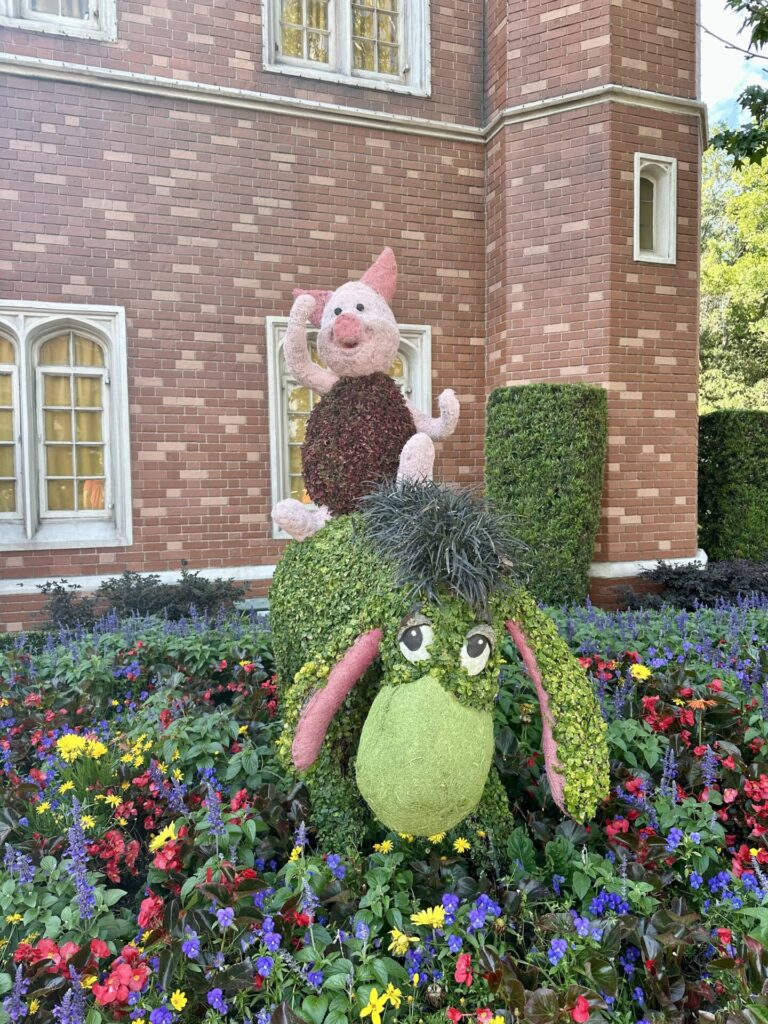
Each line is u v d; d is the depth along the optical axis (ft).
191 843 7.93
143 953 6.44
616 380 24.07
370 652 7.51
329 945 6.46
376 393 10.84
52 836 9.11
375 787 6.70
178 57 23.88
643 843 7.91
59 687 14.01
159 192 23.85
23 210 22.54
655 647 14.32
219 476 24.95
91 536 23.93
